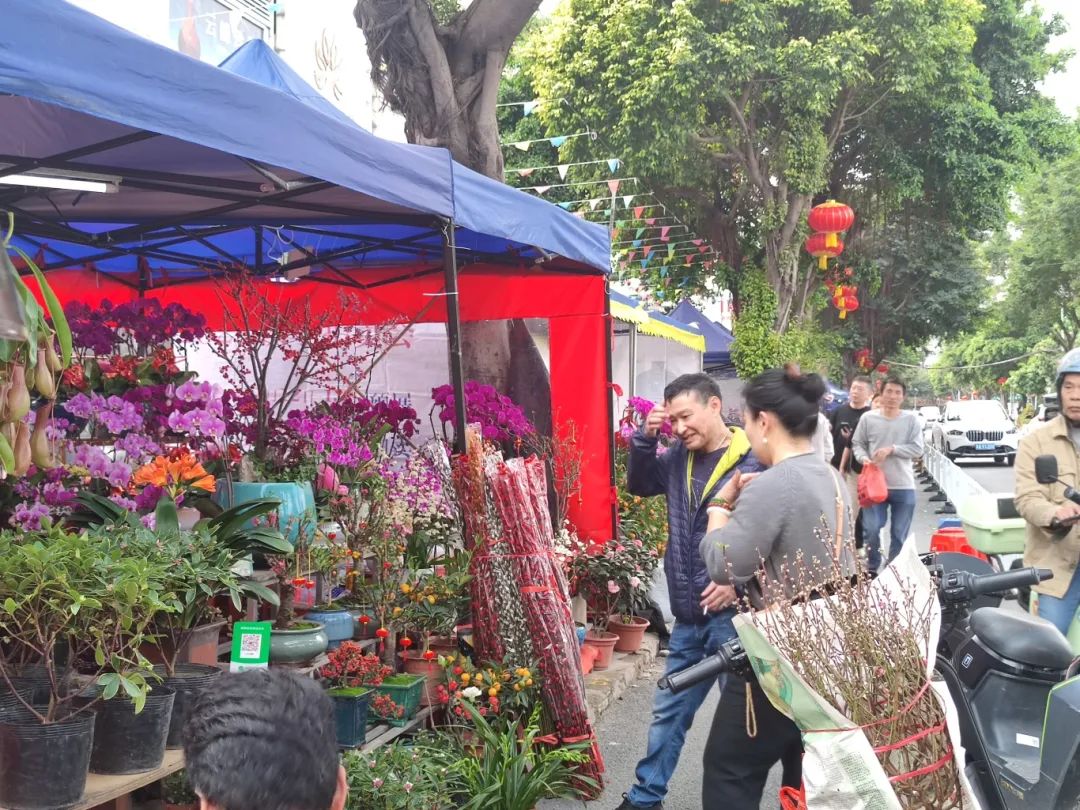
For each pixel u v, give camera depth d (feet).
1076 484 17.29
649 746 15.29
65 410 15.62
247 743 5.09
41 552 10.03
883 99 91.04
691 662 14.87
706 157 85.40
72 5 10.29
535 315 29.17
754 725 10.79
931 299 121.39
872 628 8.93
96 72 10.53
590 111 78.74
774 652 8.88
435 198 17.76
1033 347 201.36
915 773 8.65
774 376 11.93
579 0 79.15
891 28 82.12
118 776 11.07
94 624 10.39
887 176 96.58
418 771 14.05
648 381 59.11
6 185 15.75
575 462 26.66
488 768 14.83
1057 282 154.61
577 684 17.01
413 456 20.11
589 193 74.84
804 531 11.38
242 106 12.64
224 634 16.21
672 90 76.02
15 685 11.25
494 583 17.25
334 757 5.40
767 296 89.15
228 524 13.60
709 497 14.53
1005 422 112.16
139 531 12.07
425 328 31.07
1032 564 17.67
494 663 17.04
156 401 16.11
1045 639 13.15
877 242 117.80
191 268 29.35
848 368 144.56
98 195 18.92
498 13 33.78
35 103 12.93
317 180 16.38
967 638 13.64
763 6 77.71
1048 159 106.01
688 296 102.83
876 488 32.37
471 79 34.45
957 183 97.30
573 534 25.11
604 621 25.04
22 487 13.93
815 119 82.23
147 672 11.23
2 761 10.16
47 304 9.87
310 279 29.60
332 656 15.79
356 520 17.83
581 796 16.62
